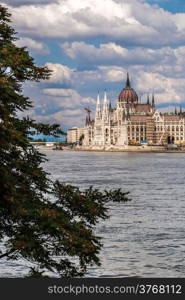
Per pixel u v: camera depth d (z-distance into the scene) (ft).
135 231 631.97
